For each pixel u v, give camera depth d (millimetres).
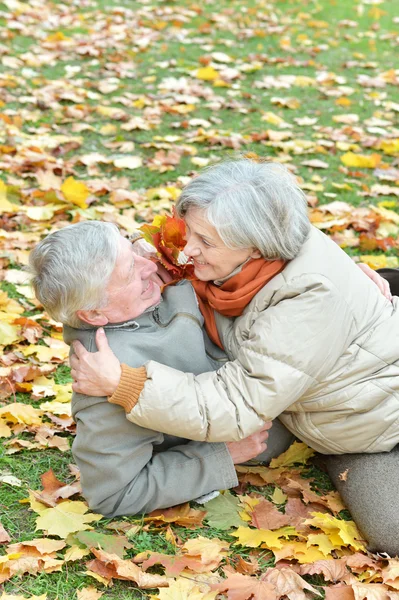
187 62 7336
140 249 2678
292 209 2312
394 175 5117
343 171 5168
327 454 2611
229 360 2555
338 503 2576
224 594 2186
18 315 3479
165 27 8508
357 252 4246
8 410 2846
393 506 2336
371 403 2398
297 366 2279
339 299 2342
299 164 5270
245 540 2357
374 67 7492
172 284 2594
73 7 9102
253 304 2396
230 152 5426
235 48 7902
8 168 4762
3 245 3990
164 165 5117
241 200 2252
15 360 3217
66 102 6172
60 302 2256
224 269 2383
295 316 2293
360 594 2137
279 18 9156
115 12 8914
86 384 2285
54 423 2904
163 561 2230
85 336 2383
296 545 2359
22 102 5988
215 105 6262
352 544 2320
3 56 7035
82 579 2219
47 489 2551
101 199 4648
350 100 6613
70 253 2225
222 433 2293
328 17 9391
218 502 2555
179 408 2250
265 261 2373
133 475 2406
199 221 2293
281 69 7332
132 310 2354
